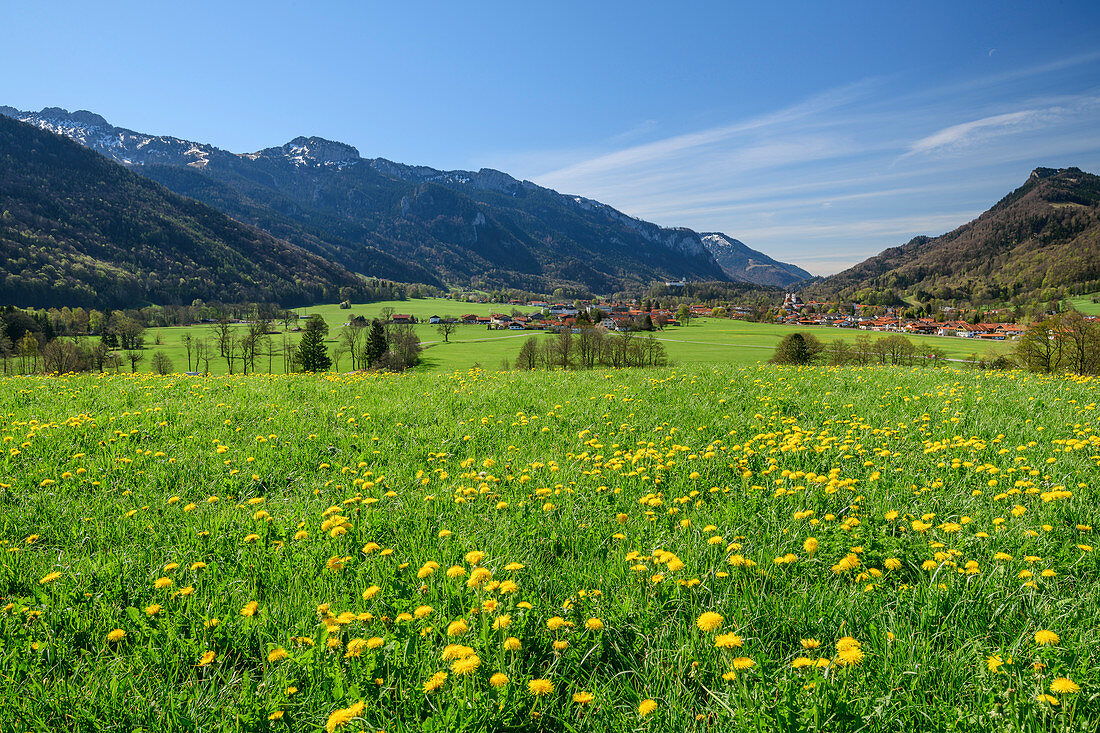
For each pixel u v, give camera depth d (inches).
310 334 3681.1
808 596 157.1
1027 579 156.5
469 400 475.2
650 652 137.0
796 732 105.8
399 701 123.0
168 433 366.0
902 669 122.8
